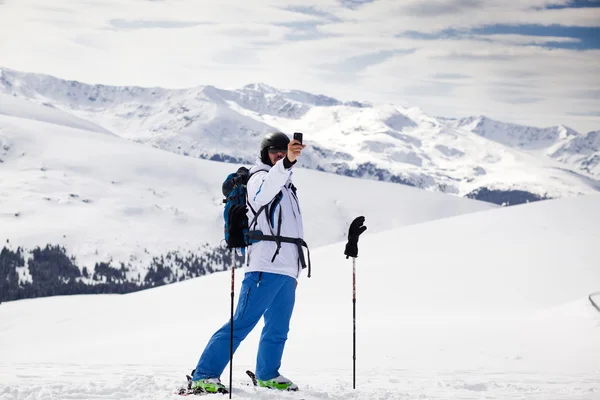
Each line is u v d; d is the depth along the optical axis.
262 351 5.96
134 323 39.94
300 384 7.20
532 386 7.54
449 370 11.23
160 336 28.45
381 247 51.22
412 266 44.81
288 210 5.84
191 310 41.59
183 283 51.53
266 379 5.96
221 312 39.94
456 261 44.84
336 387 6.26
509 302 35.09
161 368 10.12
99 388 5.74
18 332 44.09
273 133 5.86
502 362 13.22
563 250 44.09
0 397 5.39
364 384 7.49
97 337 36.75
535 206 57.34
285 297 5.89
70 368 10.02
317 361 13.77
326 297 39.53
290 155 5.39
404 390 6.73
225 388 5.60
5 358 22.92
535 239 47.88
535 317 23.02
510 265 42.25
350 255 6.45
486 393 6.65
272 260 5.70
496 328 20.22
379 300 37.81
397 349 16.05
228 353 5.66
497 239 49.28
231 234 5.71
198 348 20.45
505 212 56.69
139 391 5.73
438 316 31.58
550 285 37.56
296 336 20.33
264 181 5.55
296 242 5.83
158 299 46.53
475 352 15.27
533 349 15.70
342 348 16.56
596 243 45.19
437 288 39.34
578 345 16.09
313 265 47.81
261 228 5.76
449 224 55.53
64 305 56.78
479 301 35.88
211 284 49.34
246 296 5.72
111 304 48.09
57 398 5.38
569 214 53.41
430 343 17.16
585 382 8.65
